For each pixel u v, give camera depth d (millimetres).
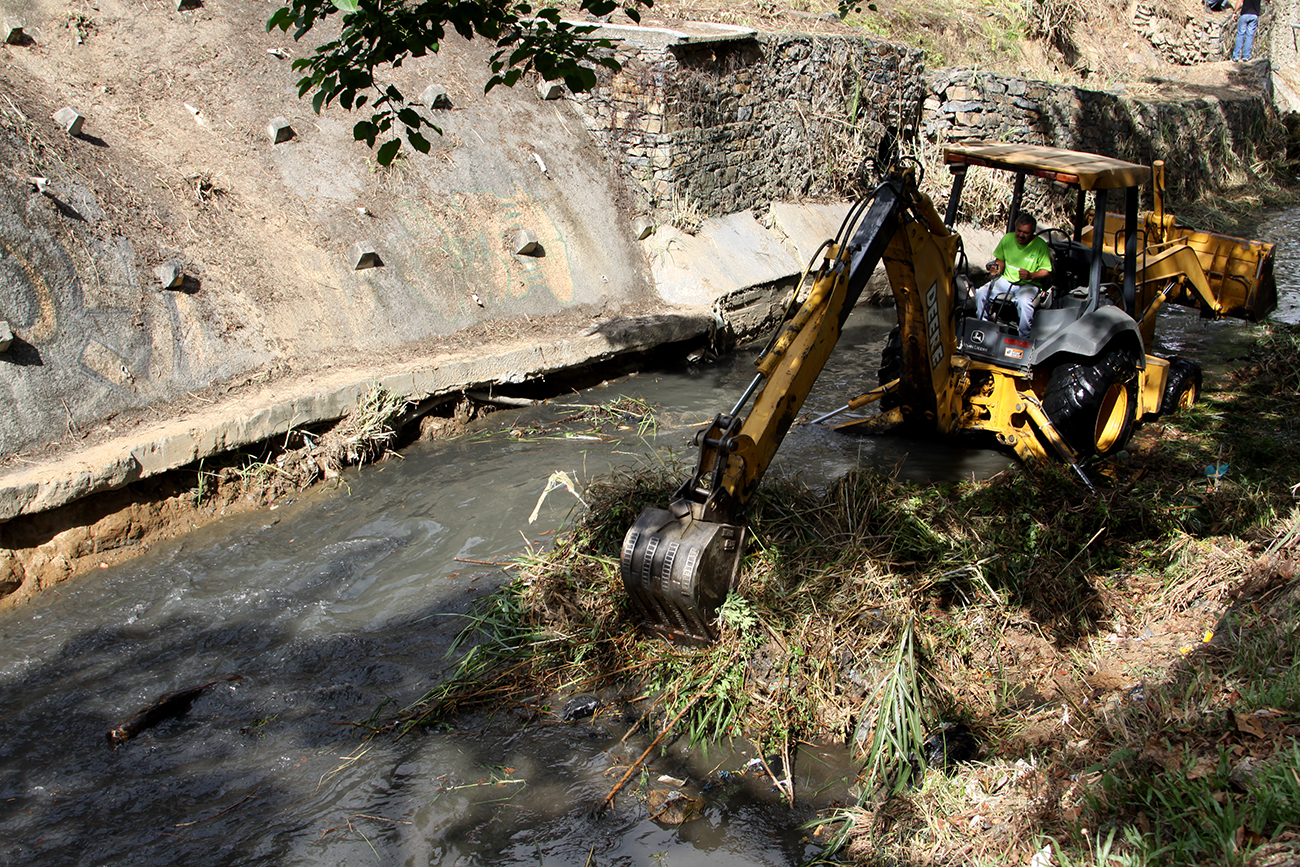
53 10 9555
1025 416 7551
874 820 4098
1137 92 20375
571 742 4691
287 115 9898
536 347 9148
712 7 14969
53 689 5137
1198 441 7859
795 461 7648
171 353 7633
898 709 4336
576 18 12383
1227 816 3230
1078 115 16047
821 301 5578
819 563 5574
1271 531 5746
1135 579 5672
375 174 9828
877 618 5141
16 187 7461
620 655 5195
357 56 5168
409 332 9062
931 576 5488
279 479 7332
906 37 17406
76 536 6277
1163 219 10102
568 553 5957
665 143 11242
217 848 4047
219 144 9359
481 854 4008
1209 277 10039
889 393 8398
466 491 7379
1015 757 4328
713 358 10766
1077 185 6871
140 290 7746
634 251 11148
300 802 4316
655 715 4863
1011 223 7648
